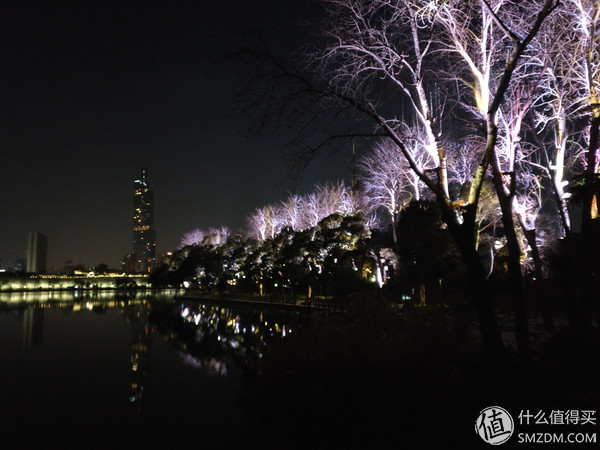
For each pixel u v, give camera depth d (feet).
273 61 32.96
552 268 84.43
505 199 43.83
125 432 41.60
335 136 34.96
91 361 78.59
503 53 46.96
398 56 39.88
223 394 54.08
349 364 29.45
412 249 106.52
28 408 50.37
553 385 27.07
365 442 25.54
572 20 48.60
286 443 29.60
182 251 310.86
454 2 42.34
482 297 33.58
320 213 197.67
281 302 184.34
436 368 27.43
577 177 43.37
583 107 50.70
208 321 141.69
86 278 509.35
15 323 143.02
